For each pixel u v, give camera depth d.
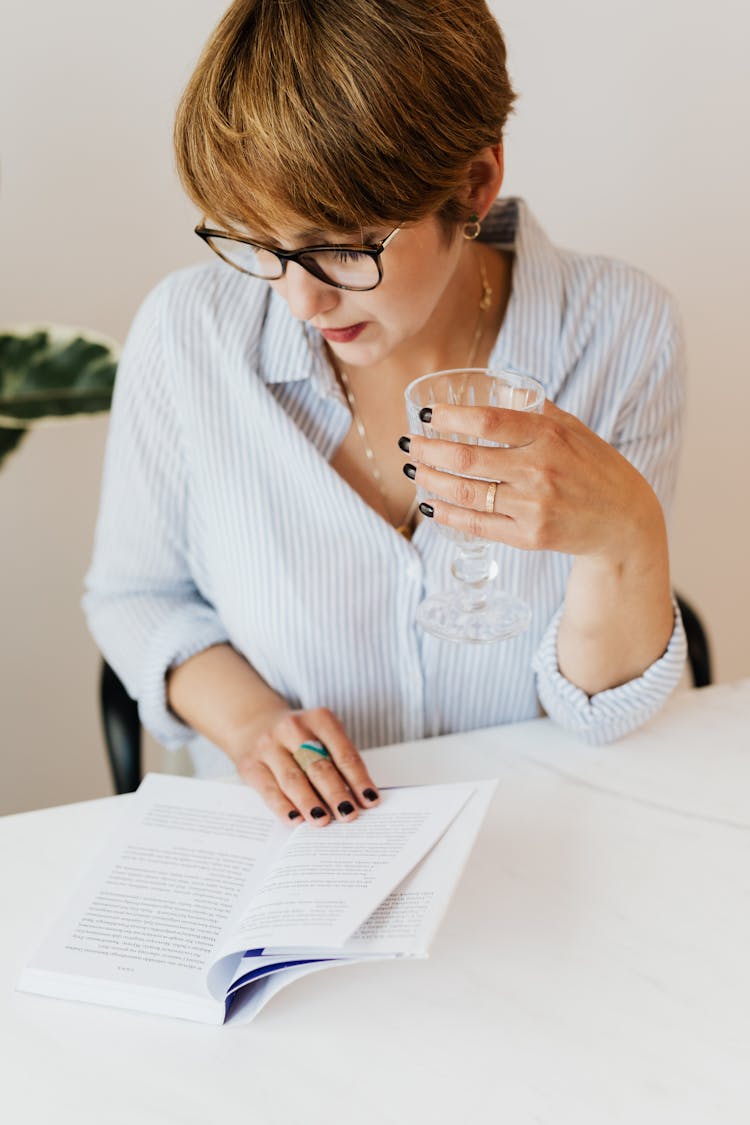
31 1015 0.87
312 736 1.09
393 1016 0.86
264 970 0.84
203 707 1.23
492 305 1.25
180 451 1.25
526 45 1.67
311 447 1.18
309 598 1.22
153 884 0.96
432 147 0.86
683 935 0.92
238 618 1.26
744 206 1.89
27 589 1.86
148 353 1.24
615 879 0.98
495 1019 0.85
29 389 1.69
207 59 0.86
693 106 1.79
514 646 1.25
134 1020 0.86
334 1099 0.79
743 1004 0.86
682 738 1.18
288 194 0.85
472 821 0.94
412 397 0.90
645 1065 0.81
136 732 1.40
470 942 0.92
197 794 1.08
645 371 1.27
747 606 2.26
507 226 1.26
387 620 1.24
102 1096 0.80
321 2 0.83
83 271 1.67
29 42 1.51
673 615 1.16
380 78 0.82
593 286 1.25
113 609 1.33
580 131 1.76
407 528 1.25
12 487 1.78
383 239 0.92
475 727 1.31
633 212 1.84
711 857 1.01
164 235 1.68
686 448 2.06
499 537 0.93
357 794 1.02
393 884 0.87
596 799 1.08
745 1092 0.79
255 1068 0.82
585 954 0.91
